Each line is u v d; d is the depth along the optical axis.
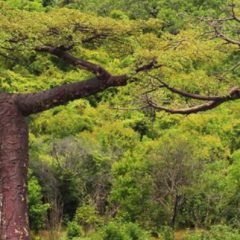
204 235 26.36
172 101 14.95
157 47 13.40
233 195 34.94
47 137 44.56
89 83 12.95
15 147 12.67
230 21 14.81
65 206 37.81
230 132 44.91
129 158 35.41
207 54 13.03
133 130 45.84
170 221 34.44
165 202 34.72
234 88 13.63
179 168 34.84
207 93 13.73
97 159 39.06
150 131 46.19
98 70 12.82
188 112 14.12
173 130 43.53
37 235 33.69
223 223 33.50
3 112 12.81
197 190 34.69
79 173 38.19
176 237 34.19
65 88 12.94
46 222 34.53
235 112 46.28
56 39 13.02
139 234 27.94
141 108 14.59
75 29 13.18
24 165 12.79
